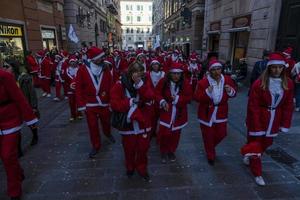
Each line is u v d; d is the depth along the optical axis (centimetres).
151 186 363
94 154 460
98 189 356
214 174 395
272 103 342
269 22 1005
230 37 1445
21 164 436
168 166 422
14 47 1217
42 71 1051
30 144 525
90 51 440
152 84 443
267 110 347
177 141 439
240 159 447
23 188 361
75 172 406
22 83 481
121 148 500
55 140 552
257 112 349
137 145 366
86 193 347
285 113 351
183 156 461
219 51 1645
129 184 369
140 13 8881
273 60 326
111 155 468
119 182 374
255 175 367
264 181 370
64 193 347
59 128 637
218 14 1655
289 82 338
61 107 872
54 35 1758
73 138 563
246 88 1134
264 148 374
